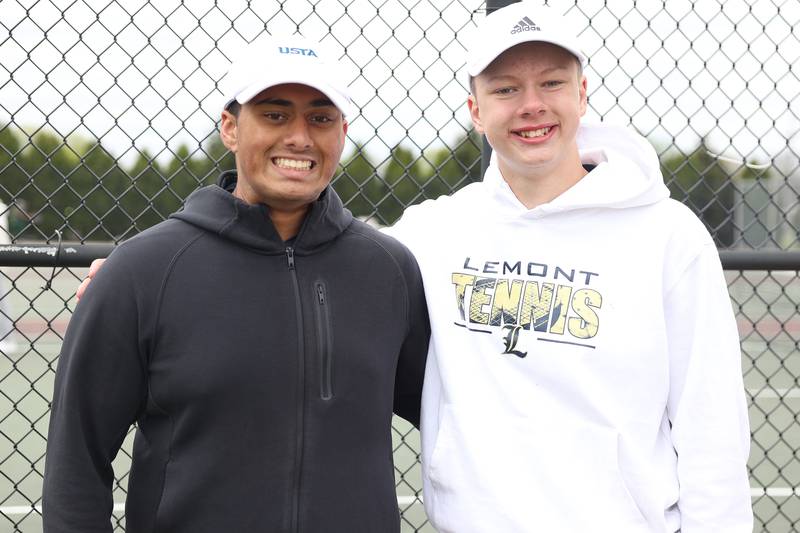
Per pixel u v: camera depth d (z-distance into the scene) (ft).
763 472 16.03
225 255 5.73
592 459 5.98
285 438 5.57
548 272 6.28
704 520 5.91
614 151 6.73
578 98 6.36
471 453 6.06
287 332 5.68
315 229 5.88
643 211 6.22
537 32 6.08
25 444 16.74
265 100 5.71
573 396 6.03
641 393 6.04
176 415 5.55
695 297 6.01
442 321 6.40
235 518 5.48
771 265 8.29
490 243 6.47
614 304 6.09
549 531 5.87
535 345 6.14
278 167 5.74
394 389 6.63
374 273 6.07
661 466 6.20
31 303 9.45
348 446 5.74
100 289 5.56
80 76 8.59
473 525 6.02
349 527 5.65
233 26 8.69
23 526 12.73
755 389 22.59
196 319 5.54
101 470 5.71
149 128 9.16
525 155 6.24
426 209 6.97
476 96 6.49
